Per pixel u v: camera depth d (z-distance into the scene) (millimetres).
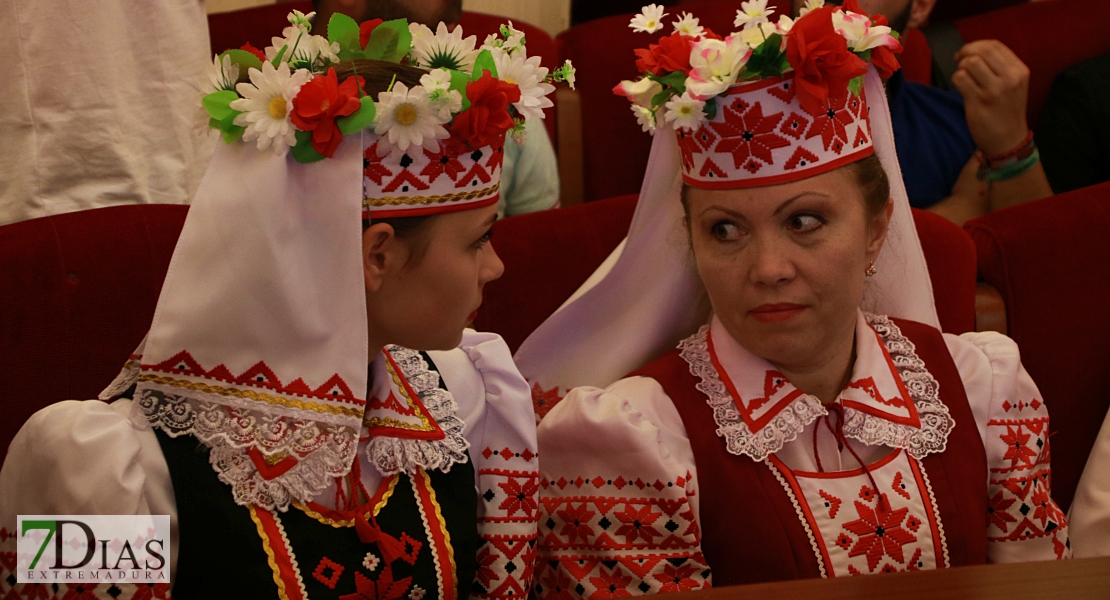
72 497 1200
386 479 1417
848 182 1603
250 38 2996
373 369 1446
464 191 1306
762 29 1551
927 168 3223
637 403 1704
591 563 1637
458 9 2520
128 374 1306
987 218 2322
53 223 1670
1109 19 3695
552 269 2109
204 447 1287
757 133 1545
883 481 1665
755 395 1688
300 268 1229
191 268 1221
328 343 1255
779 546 1613
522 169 3057
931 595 1190
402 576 1371
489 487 1555
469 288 1350
